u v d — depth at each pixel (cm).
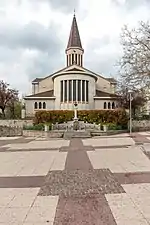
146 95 1808
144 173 952
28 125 4028
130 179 859
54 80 5584
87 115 4044
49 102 5506
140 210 559
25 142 2441
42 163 1222
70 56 7075
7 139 2912
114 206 585
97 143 2156
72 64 6362
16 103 6244
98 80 6412
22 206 598
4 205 609
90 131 3192
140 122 4178
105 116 3928
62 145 2069
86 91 5269
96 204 601
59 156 1442
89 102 5316
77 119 3647
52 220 509
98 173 968
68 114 4025
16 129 3769
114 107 5388
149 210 558
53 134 3125
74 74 5209
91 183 810
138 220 503
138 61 1634
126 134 3234
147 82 1670
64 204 605
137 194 678
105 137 2842
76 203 611
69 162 1237
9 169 1079
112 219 508
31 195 686
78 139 2681
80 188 750
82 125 3775
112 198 645
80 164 1176
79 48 7075
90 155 1454
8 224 496
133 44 1658
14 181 859
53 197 663
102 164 1162
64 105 5231
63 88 5278
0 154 1573
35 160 1316
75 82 5212
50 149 1802
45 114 3900
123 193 689
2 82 5631
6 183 832
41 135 3238
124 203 605
